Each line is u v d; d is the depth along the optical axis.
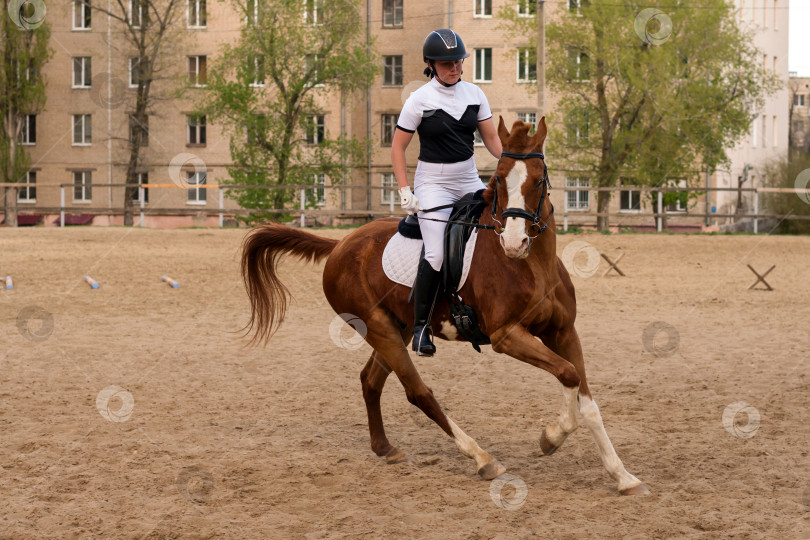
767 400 8.57
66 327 13.23
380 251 6.89
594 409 5.97
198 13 53.69
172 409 8.34
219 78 43.81
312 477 6.30
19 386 9.28
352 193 55.19
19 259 23.92
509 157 5.91
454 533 5.16
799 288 18.27
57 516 5.49
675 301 16.27
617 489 5.94
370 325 6.80
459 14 54.19
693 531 5.13
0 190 52.69
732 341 12.02
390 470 6.49
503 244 5.78
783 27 60.22
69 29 55.41
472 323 6.43
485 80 54.19
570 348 6.33
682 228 45.16
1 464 6.59
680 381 9.49
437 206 6.61
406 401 8.73
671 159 39.25
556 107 43.78
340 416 8.13
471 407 8.41
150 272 20.97
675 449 6.89
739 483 6.02
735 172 51.59
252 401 8.67
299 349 11.57
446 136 6.65
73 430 7.54
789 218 40.16
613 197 46.97
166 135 53.12
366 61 44.19
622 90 39.75
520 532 5.16
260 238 7.37
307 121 45.59
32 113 54.75
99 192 55.62
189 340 12.20
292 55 43.47
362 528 5.25
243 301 16.28
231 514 5.52
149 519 5.43
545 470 6.44
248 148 44.19
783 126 61.38
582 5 38.56
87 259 24.14
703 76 38.19
